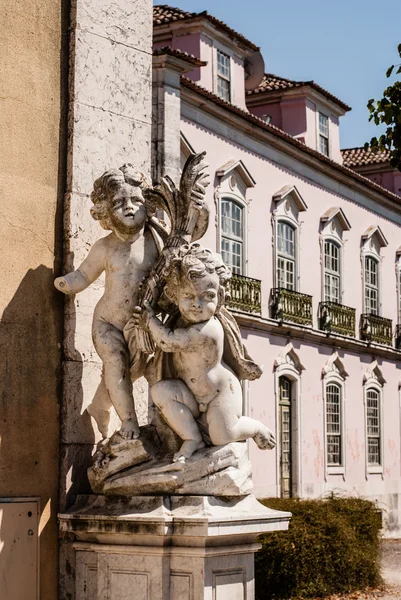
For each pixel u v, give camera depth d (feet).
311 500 59.67
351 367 112.06
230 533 19.26
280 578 51.80
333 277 109.40
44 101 22.09
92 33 23.08
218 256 20.26
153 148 76.54
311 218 104.73
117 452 20.24
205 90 81.82
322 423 104.68
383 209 122.01
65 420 21.45
